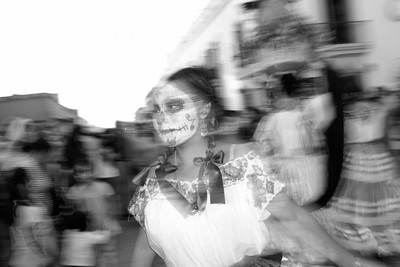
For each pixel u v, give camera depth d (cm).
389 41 655
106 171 509
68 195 436
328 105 212
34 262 416
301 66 228
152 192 156
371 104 381
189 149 155
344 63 590
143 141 573
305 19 330
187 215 147
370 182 345
